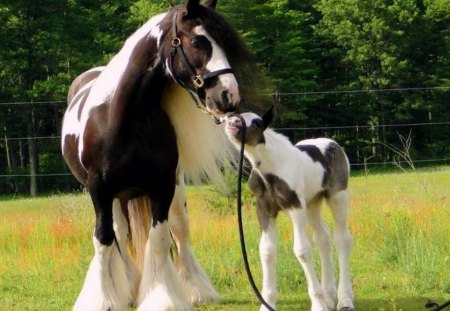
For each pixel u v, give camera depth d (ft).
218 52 20.58
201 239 39.19
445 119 160.86
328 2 170.71
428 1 163.12
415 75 161.79
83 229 43.06
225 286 29.78
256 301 27.07
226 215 48.52
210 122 23.31
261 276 30.63
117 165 22.25
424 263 29.99
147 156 22.26
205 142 23.48
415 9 161.99
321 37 174.50
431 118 161.07
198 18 20.94
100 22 163.94
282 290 28.40
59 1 160.04
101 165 22.41
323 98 166.09
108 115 22.27
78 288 30.50
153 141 22.27
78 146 23.65
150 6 151.84
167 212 22.91
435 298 26.96
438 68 162.61
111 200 22.75
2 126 158.10
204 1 22.18
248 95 21.68
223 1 155.53
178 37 21.03
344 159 25.48
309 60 162.30
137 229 24.77
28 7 157.69
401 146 160.56
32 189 146.51
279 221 42.01
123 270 22.89
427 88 155.22
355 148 165.27
